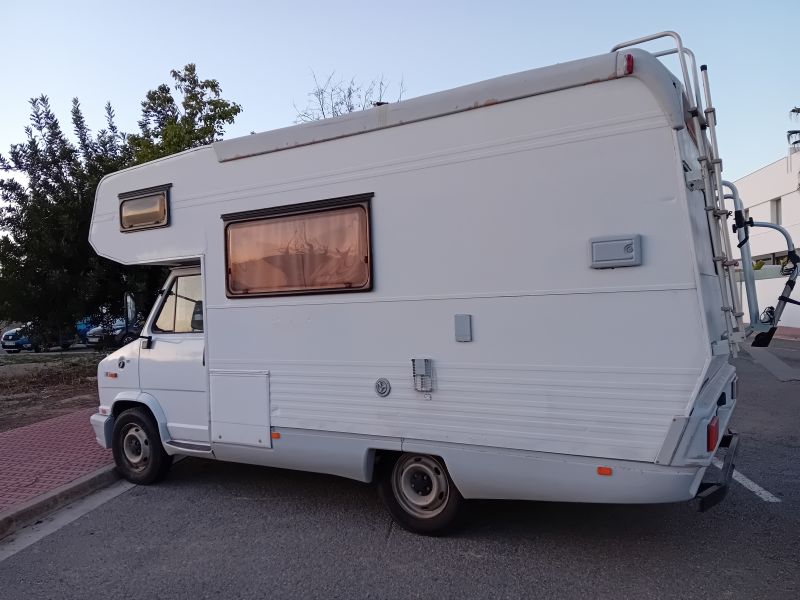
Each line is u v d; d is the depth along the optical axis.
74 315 14.48
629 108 3.66
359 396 4.58
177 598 3.90
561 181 3.85
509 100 4.00
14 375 15.00
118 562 4.47
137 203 5.80
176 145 14.56
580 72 3.76
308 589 3.94
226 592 3.95
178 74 16.25
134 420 6.11
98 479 6.20
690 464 3.57
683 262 3.54
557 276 3.87
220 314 5.26
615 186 3.70
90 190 14.38
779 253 26.81
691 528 4.68
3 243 14.57
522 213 3.97
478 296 4.11
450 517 4.45
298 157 4.83
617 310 3.70
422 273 4.31
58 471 6.46
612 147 3.71
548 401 3.91
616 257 3.67
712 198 3.98
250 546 4.64
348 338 4.62
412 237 4.34
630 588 3.79
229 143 5.17
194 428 5.60
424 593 3.83
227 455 5.32
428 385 4.29
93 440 7.82
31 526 5.29
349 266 4.60
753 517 4.87
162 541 4.82
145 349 5.94
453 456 4.23
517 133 3.98
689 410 3.53
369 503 5.46
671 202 3.56
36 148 17.00
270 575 4.15
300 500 5.60
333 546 4.56
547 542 4.50
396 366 4.42
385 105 4.43
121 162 15.16
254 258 5.07
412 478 4.61
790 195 25.75
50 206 14.42
